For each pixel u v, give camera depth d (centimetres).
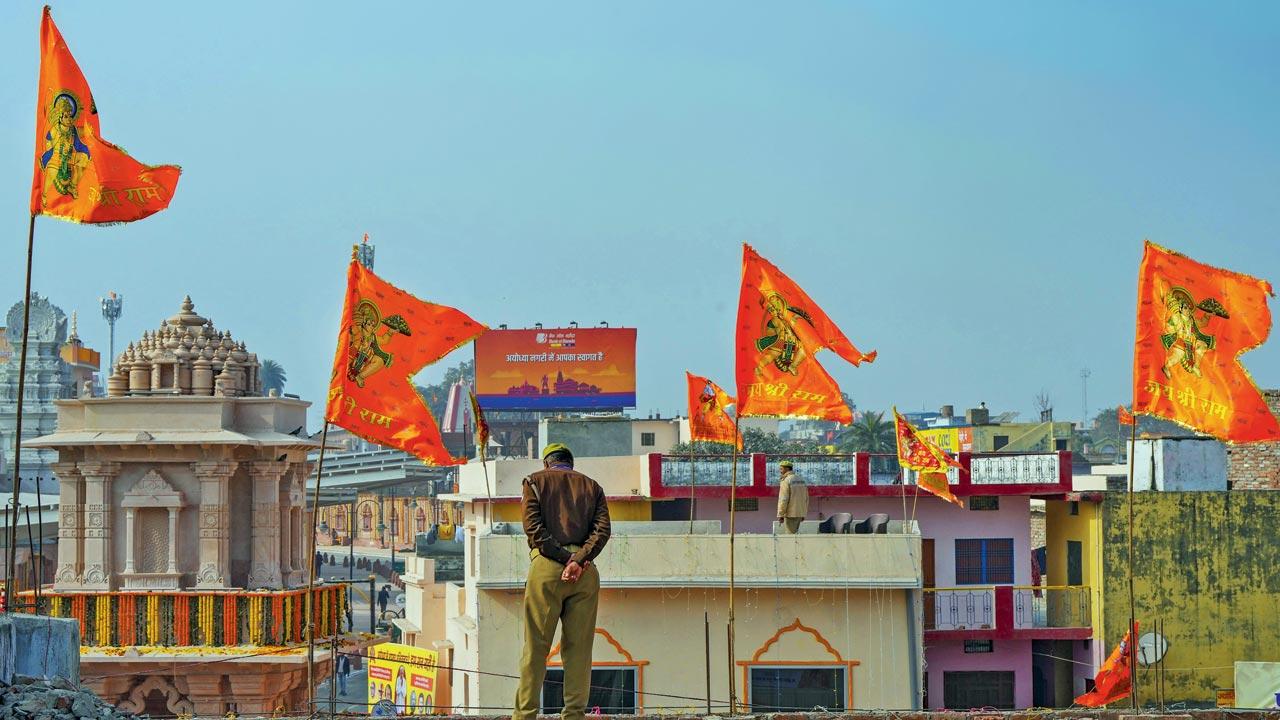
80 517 3086
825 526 3575
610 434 5056
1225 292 2362
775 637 3303
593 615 1179
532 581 1164
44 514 5228
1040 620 4169
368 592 9575
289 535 3225
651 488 4006
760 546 3306
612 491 4175
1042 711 1853
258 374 3275
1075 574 4072
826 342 2542
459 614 4606
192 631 3036
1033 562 4547
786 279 2544
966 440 8575
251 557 3127
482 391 6112
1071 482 3966
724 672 3294
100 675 2973
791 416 2514
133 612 3036
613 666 3272
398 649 4709
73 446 3050
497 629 3256
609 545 3284
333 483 7181
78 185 1725
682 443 5338
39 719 1338
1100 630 3841
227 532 3095
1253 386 2356
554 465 1206
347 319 2297
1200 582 3866
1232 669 3834
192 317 3238
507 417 11031
